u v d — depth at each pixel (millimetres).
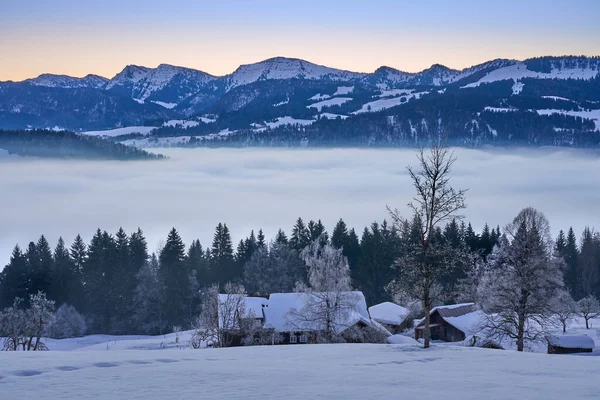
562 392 22594
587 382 24656
